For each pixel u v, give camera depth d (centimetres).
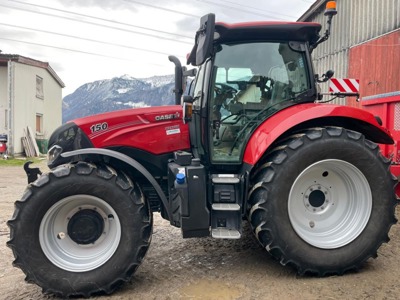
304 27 345
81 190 294
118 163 339
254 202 313
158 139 352
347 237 322
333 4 343
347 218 332
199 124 353
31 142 1631
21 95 1605
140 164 338
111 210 302
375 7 899
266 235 309
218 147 353
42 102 1923
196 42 346
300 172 310
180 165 320
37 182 293
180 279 322
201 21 306
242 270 338
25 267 289
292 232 310
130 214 297
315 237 323
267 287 301
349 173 327
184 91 453
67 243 309
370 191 324
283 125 315
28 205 289
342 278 313
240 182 322
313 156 310
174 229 470
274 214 306
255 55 353
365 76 927
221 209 309
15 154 1546
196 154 357
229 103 352
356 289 292
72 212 310
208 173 342
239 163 344
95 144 339
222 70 351
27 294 302
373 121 330
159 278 325
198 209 304
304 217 331
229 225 313
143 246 299
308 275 321
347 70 1012
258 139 322
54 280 291
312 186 332
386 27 859
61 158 332
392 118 489
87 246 310
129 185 302
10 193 739
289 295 286
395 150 471
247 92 354
